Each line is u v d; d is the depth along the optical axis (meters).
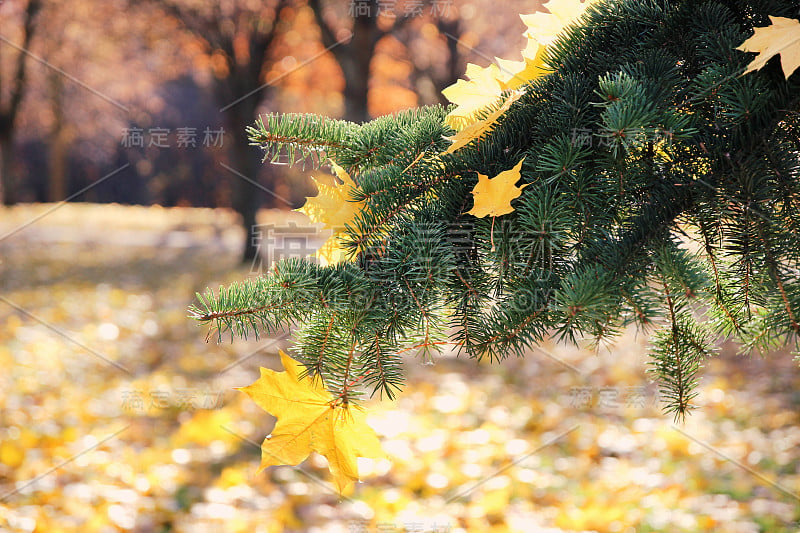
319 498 3.71
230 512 3.51
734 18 1.07
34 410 4.84
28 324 7.61
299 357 1.02
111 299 9.34
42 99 21.39
